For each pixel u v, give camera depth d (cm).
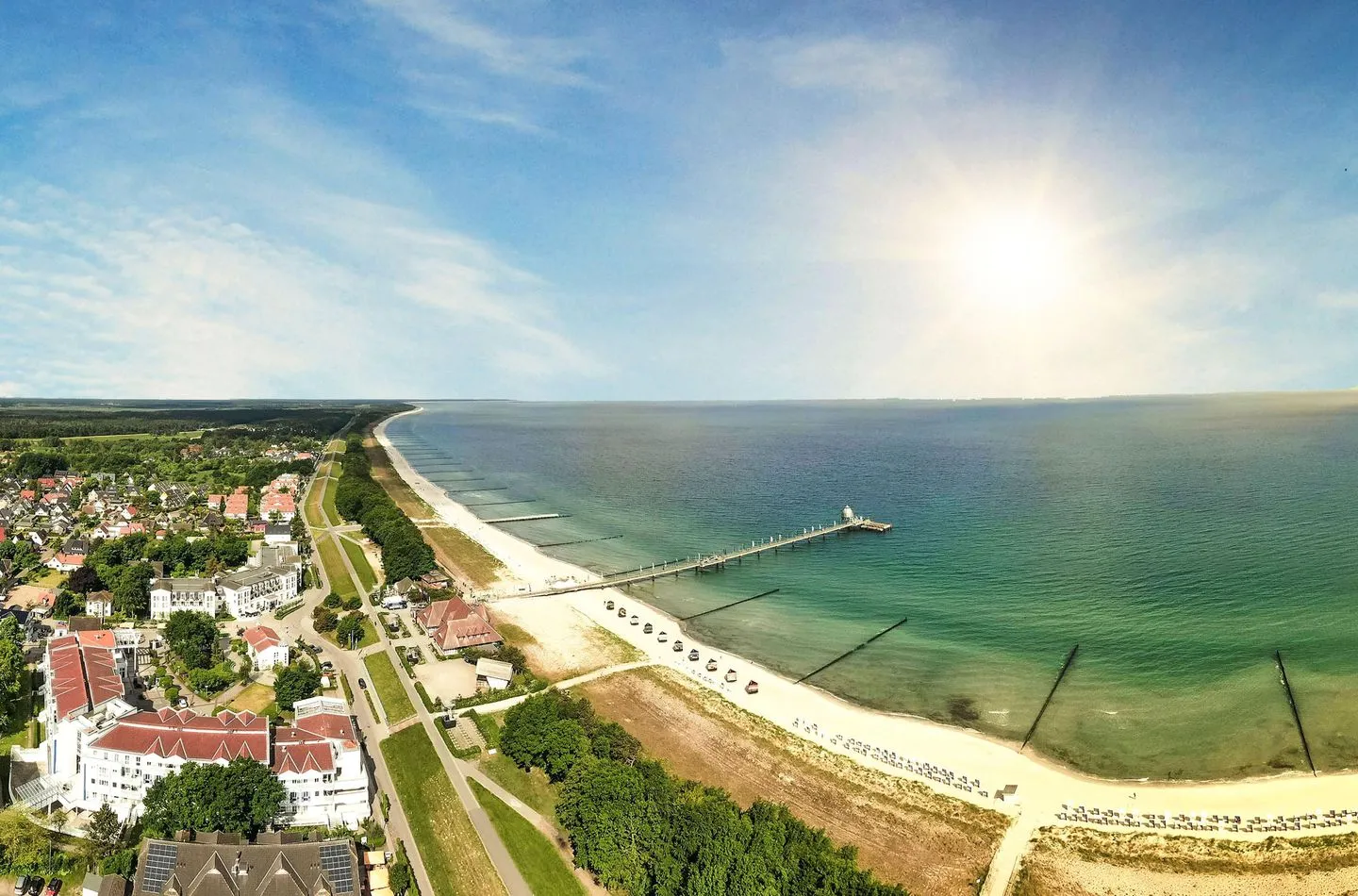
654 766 13612
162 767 12675
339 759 13288
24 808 12250
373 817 12925
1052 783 14550
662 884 10831
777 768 14975
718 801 12556
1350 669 18600
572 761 13875
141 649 19638
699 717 17162
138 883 10238
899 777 14700
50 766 13475
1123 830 13012
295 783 12781
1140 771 14975
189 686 17638
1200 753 15550
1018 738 16300
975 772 14962
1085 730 16562
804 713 17562
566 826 12369
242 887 10156
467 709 17012
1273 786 14350
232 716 13850
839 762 15250
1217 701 17525
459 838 12481
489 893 11219
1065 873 11844
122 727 13138
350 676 18688
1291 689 17862
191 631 19162
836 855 11144
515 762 14750
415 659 19800
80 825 12162
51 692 14825
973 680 19150
